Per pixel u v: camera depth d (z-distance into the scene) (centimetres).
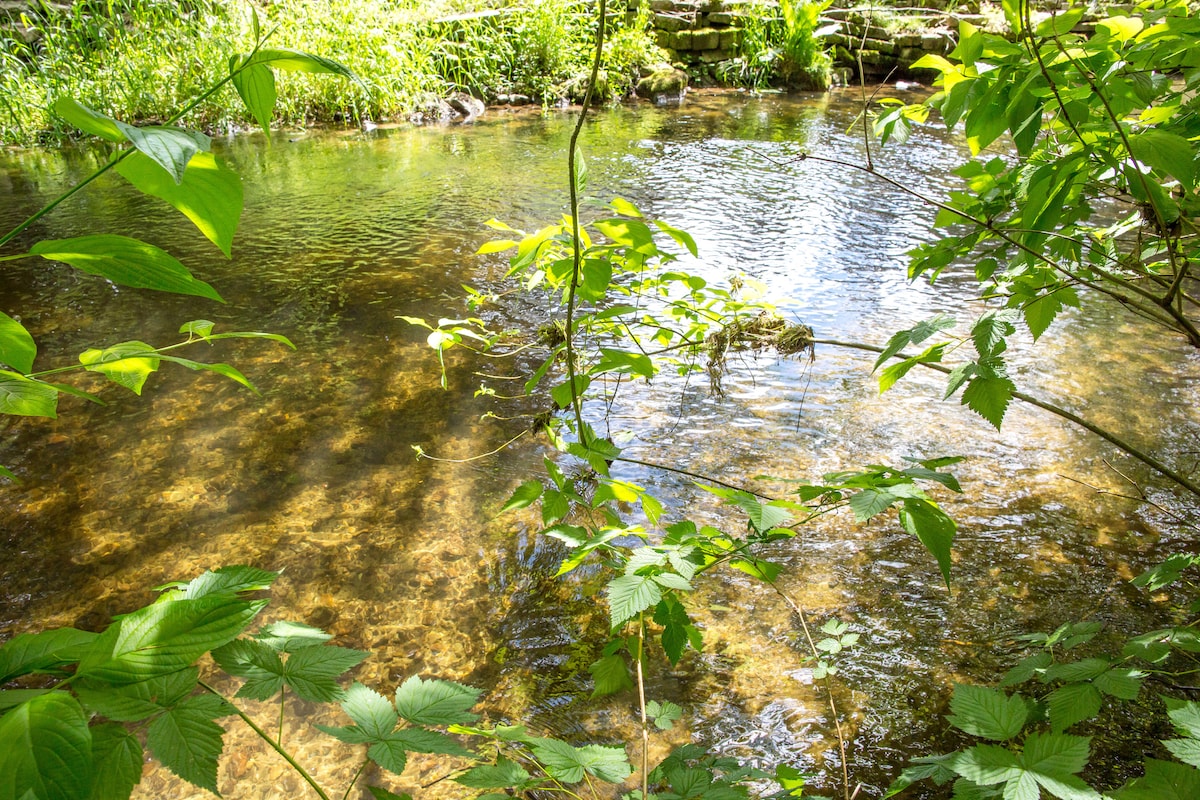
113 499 256
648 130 855
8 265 457
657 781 135
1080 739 96
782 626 211
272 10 909
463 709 99
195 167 80
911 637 207
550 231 158
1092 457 282
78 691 65
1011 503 259
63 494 258
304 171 687
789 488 260
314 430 297
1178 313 160
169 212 564
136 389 109
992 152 709
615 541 236
